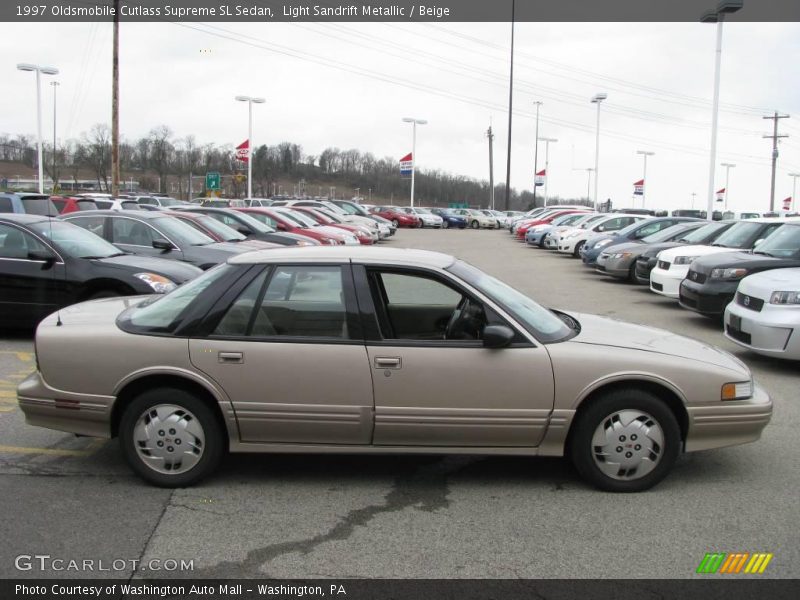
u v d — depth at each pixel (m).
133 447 4.32
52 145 57.50
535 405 4.23
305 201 35.09
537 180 63.50
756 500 4.26
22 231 8.54
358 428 4.24
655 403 4.26
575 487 4.43
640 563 3.48
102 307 5.06
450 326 4.43
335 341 4.22
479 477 4.58
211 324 4.27
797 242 9.97
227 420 4.25
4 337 9.07
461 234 41.84
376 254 4.51
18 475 4.54
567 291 14.86
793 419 5.95
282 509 4.06
